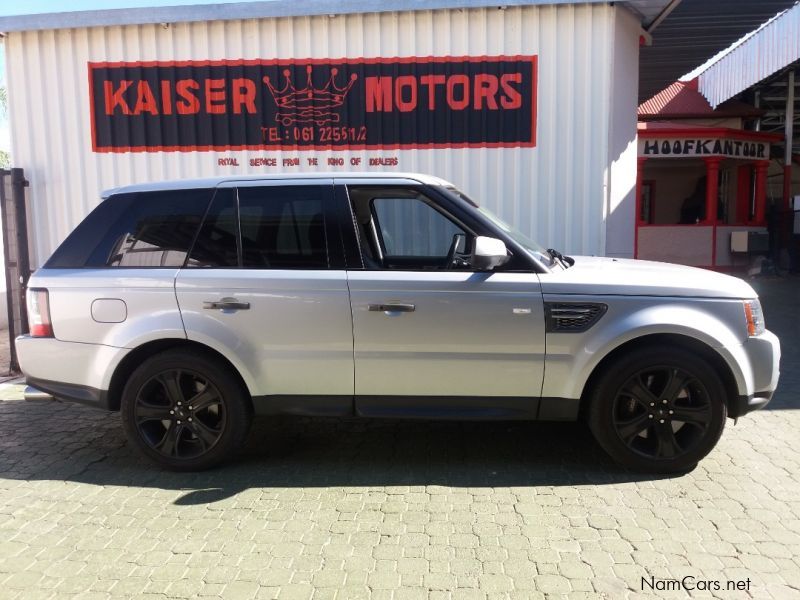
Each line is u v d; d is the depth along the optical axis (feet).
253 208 13.61
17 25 22.34
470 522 11.48
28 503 12.46
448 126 22.09
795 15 43.16
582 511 11.82
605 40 21.45
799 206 51.98
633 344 13.07
